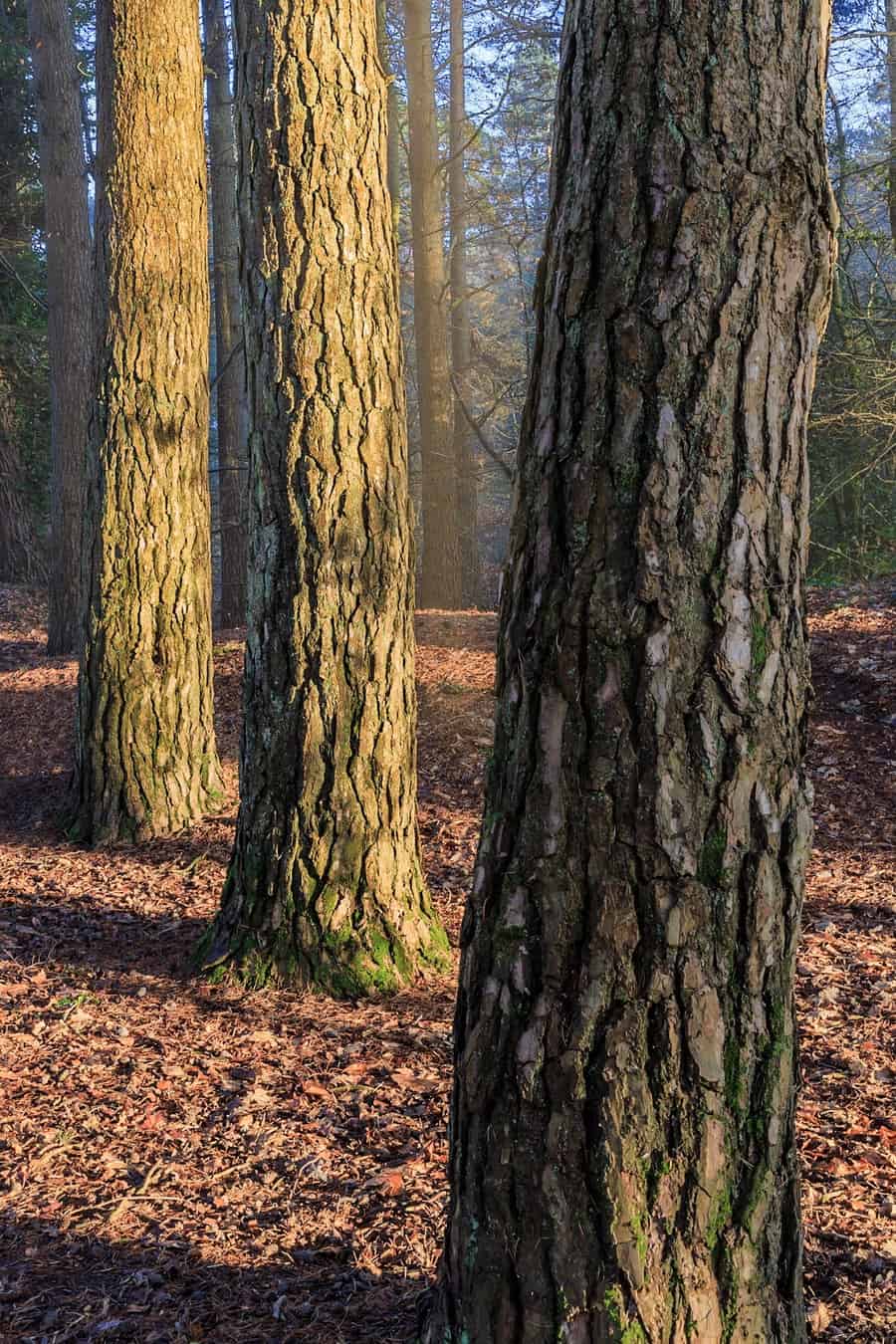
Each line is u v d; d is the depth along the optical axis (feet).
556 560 6.37
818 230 6.42
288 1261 10.11
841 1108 12.40
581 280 6.31
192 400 24.48
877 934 17.44
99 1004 16.26
